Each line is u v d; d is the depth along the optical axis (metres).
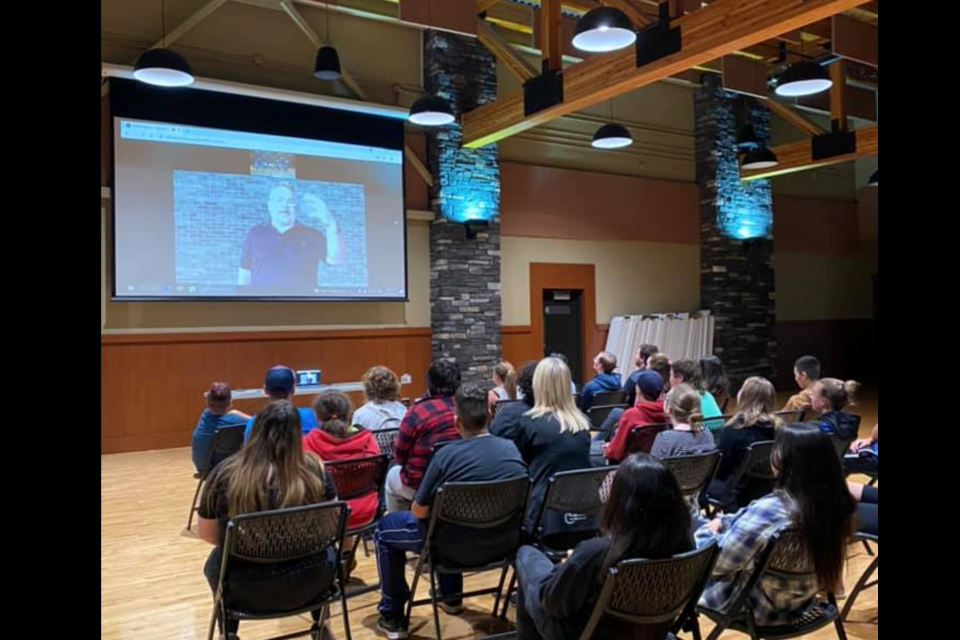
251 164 7.32
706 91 10.84
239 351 7.45
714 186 10.76
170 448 7.03
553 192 9.67
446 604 3.03
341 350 8.07
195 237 7.01
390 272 8.19
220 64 7.39
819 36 8.80
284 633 2.84
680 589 1.73
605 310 10.10
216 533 2.23
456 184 8.55
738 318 10.84
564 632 1.78
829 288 12.95
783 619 2.04
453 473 2.53
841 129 9.16
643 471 1.69
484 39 7.96
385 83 8.43
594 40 4.83
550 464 2.85
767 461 3.17
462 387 2.65
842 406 3.47
